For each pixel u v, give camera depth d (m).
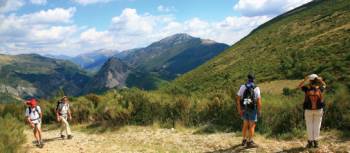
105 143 14.28
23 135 12.73
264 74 62.28
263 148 10.51
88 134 17.23
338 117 11.86
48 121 22.62
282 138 11.62
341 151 9.30
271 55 83.38
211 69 99.31
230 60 102.44
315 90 9.78
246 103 10.62
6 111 24.64
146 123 17.73
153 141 13.72
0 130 11.18
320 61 55.28
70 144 14.59
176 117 17.02
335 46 62.62
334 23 90.25
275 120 12.89
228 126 14.56
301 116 12.41
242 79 63.41
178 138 13.75
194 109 16.81
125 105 19.23
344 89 12.71
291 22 119.62
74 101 23.45
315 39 79.94
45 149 13.46
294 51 73.56
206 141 12.50
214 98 16.16
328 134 11.21
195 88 75.06
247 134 12.34
